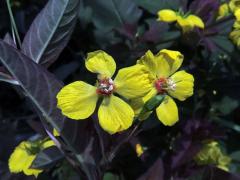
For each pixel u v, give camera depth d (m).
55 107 0.08
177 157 0.12
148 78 0.08
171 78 0.08
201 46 0.14
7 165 0.10
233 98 0.14
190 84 0.08
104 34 0.15
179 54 0.08
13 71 0.07
